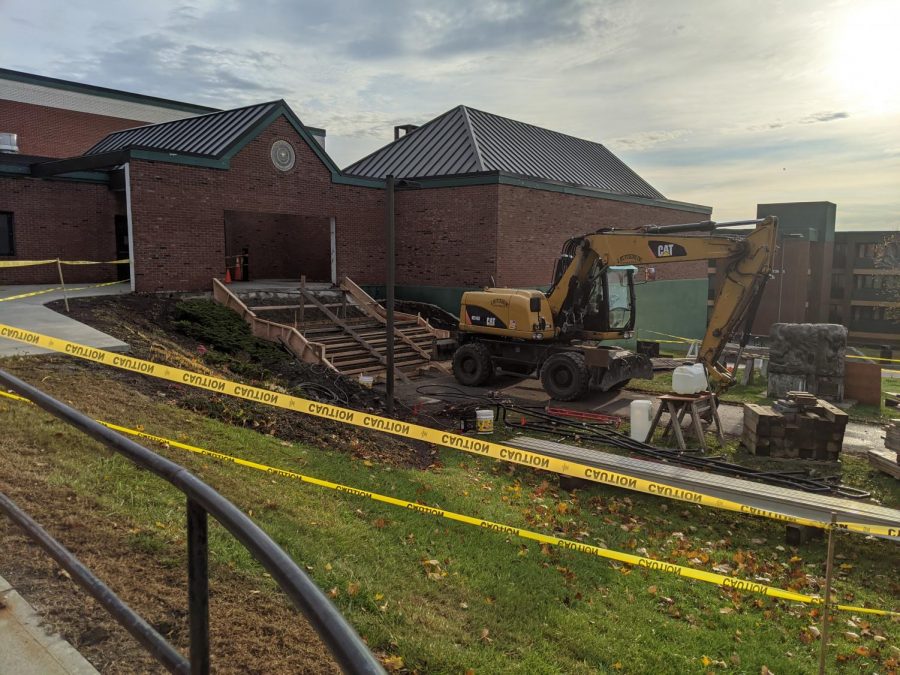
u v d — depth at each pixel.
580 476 7.86
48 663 2.67
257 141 19.08
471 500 7.61
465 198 21.53
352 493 6.95
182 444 7.07
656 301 29.41
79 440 6.10
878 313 57.59
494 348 16.56
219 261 18.38
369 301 20.19
